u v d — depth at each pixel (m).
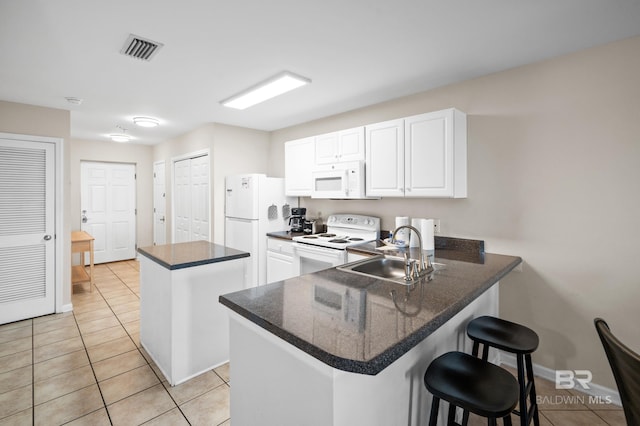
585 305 2.08
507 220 2.39
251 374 1.29
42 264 3.31
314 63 2.30
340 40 1.97
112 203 5.77
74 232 4.65
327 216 3.88
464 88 2.60
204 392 2.06
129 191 5.96
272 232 3.88
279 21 1.76
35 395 2.01
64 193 3.44
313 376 1.00
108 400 1.97
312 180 3.45
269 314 1.18
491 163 2.46
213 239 4.13
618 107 1.95
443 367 1.25
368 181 2.92
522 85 2.31
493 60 2.23
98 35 1.90
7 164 3.11
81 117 3.83
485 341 1.55
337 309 1.24
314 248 3.08
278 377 1.15
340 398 0.96
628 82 1.92
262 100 3.10
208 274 2.28
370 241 3.10
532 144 2.27
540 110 2.23
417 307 1.26
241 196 3.88
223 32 1.87
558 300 2.18
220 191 4.16
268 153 4.64
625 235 1.94
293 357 1.08
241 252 2.53
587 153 2.05
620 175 1.95
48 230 3.34
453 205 2.69
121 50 2.09
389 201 3.19
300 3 1.60
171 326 2.11
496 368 1.24
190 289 2.19
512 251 2.37
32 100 3.13
